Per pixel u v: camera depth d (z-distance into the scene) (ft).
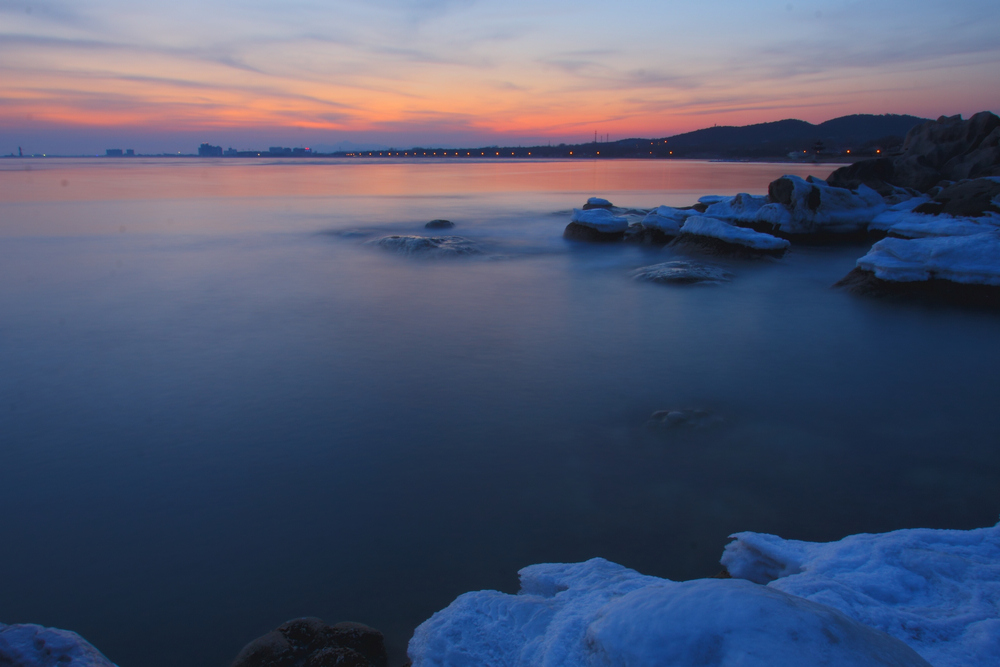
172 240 72.64
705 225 58.49
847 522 16.34
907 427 22.29
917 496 17.60
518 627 10.00
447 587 14.08
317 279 51.80
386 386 27.32
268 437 22.29
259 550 15.69
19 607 13.80
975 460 19.70
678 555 15.03
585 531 16.17
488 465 19.94
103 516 17.39
